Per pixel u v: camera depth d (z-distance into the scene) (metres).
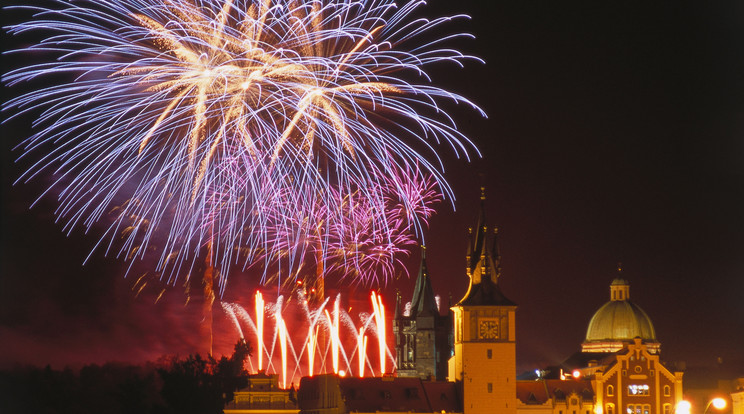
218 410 191.62
